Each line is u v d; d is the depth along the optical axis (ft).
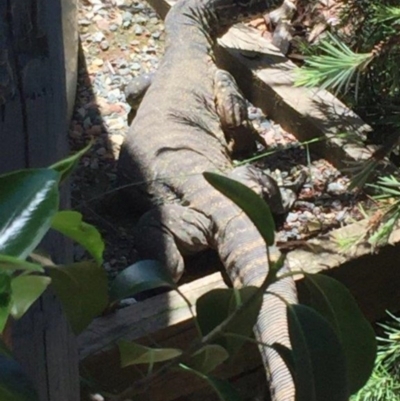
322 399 3.78
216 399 10.37
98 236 3.76
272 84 13.44
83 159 12.60
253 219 3.81
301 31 14.98
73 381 5.64
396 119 11.58
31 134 4.47
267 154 11.86
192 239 10.88
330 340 3.83
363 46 12.28
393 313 11.15
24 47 4.29
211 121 13.05
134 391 4.83
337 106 12.85
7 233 3.12
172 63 13.96
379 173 11.13
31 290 3.88
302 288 10.01
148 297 10.14
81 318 4.62
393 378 9.33
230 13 14.69
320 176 12.24
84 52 14.74
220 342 4.91
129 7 15.74
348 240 9.98
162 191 11.59
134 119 12.93
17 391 3.29
